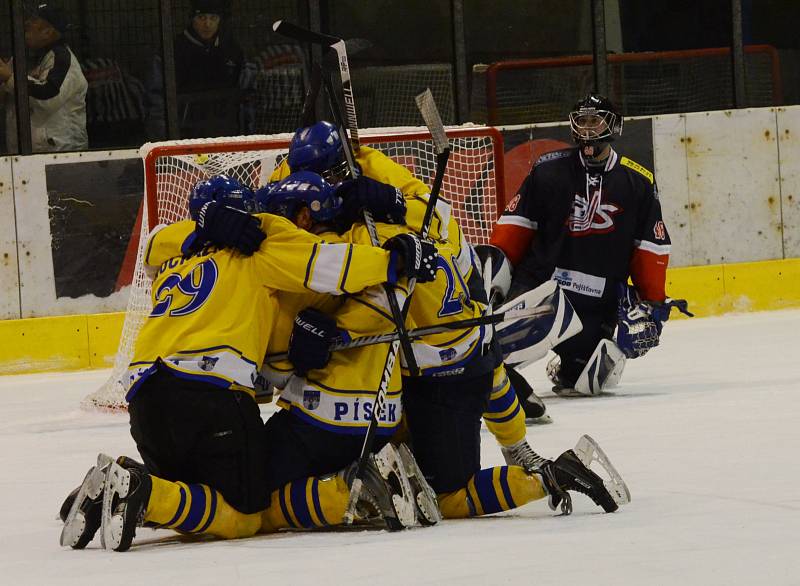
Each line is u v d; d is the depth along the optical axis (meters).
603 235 23.22
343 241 13.14
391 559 10.85
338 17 36.88
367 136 26.52
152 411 12.21
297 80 36.69
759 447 16.64
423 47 37.66
